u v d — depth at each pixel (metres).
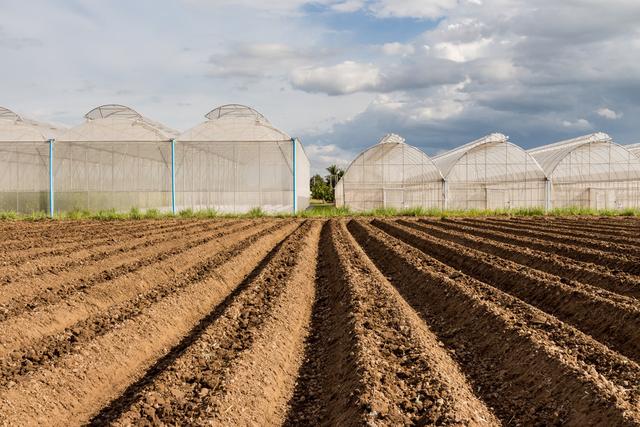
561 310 9.97
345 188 39.09
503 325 8.25
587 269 12.46
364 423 5.34
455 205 39.19
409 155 39.16
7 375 6.74
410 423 5.41
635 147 49.28
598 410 5.50
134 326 8.61
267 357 7.50
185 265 14.27
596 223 26.97
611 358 6.92
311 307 10.98
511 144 39.22
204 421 5.55
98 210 35.84
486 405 6.30
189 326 9.74
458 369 7.37
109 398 6.78
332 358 7.88
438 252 17.03
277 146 35.84
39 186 36.03
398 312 9.35
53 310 9.30
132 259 14.89
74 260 14.45
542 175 39.25
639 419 5.12
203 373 6.75
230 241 19.23
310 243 18.84
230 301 11.18
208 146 35.88
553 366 6.54
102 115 40.72
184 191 35.81
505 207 39.28
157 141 35.91
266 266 14.02
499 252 16.41
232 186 35.78
